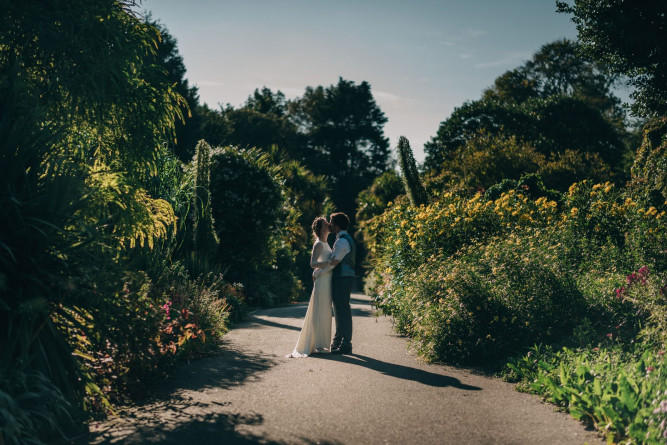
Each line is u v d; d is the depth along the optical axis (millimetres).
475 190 17797
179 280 9211
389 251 10797
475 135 28000
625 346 5547
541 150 29953
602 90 44969
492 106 31156
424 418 4301
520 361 5754
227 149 17703
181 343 6172
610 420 3795
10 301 4035
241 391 5156
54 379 4074
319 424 4133
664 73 13875
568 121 31766
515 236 8141
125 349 4781
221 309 9383
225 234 16688
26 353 3758
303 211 29719
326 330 7227
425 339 6820
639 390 4098
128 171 7426
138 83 7211
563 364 5129
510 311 6441
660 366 4336
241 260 16531
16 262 4035
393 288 9492
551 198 14727
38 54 6137
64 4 6102
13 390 3600
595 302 6379
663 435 3371
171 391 5152
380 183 28062
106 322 4605
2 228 4168
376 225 16516
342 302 7219
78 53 6180
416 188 13250
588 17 14047
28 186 4223
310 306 7191
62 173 4559
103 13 6410
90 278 4297
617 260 8234
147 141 7406
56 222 4328
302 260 29750
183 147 29984
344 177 63656
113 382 4836
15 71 4961
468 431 3990
